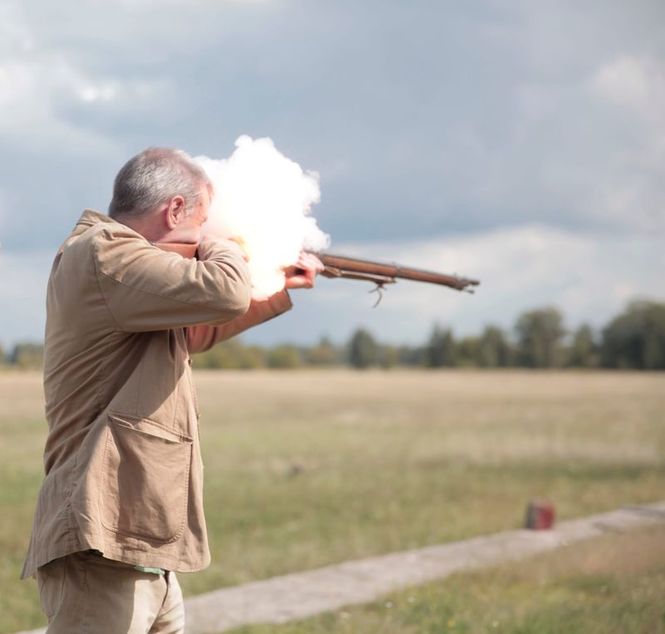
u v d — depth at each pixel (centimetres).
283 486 1919
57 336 305
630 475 2094
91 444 295
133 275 294
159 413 302
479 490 1823
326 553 1113
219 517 1473
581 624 669
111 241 297
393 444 3019
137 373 301
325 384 8106
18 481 1934
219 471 2227
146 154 315
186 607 797
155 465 299
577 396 6488
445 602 761
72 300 299
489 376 10250
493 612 719
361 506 1600
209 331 341
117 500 295
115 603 298
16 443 2648
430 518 1438
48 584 303
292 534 1290
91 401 301
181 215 313
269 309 345
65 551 291
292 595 841
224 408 5106
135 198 310
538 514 1215
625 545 973
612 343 11631
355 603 801
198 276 293
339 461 2480
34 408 3216
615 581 811
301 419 4306
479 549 1067
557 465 2347
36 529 303
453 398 6225
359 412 4819
